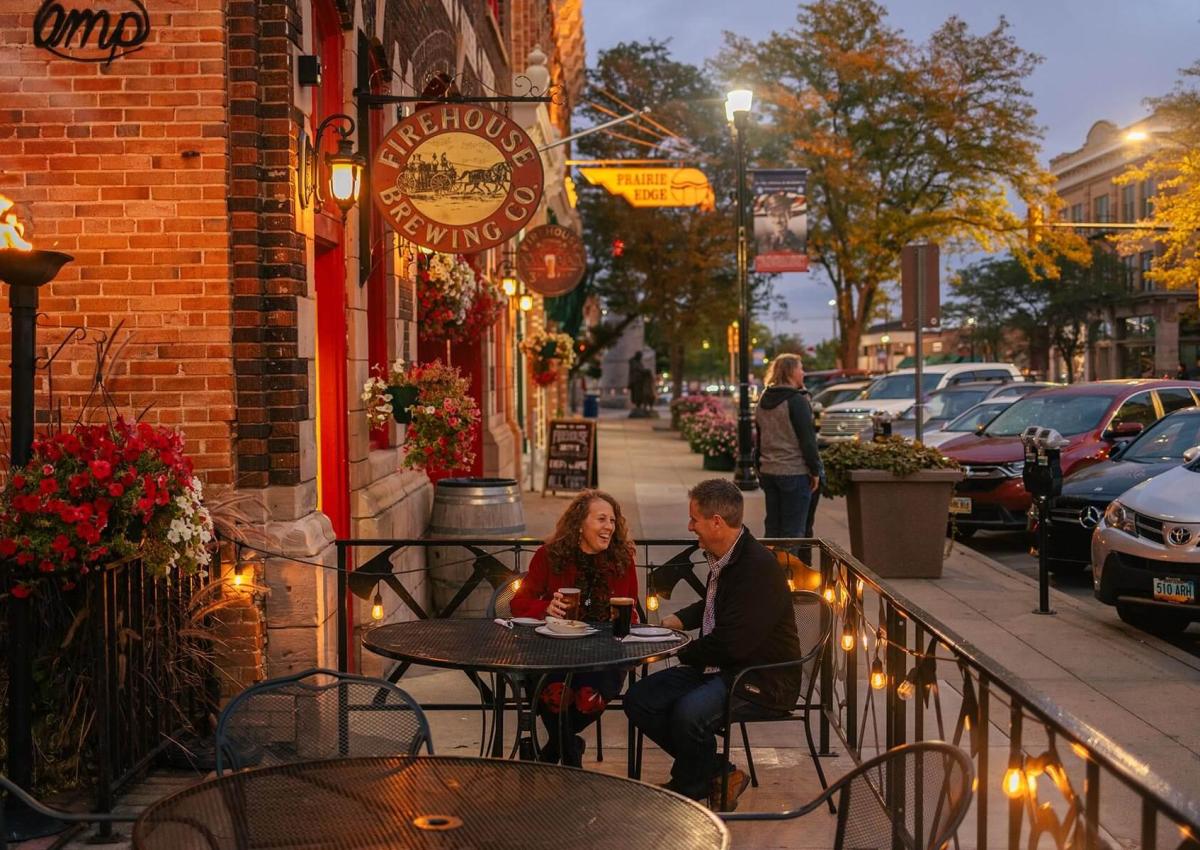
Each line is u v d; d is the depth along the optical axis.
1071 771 4.52
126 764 5.59
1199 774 6.11
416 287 10.92
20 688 5.28
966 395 21.06
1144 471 11.38
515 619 5.66
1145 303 61.16
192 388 6.43
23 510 5.11
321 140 7.29
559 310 27.11
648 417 53.09
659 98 49.75
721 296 48.62
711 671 5.77
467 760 3.83
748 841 5.40
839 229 39.47
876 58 37.69
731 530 5.50
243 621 6.38
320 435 8.22
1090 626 9.52
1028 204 39.41
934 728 6.81
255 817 3.39
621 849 3.17
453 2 13.20
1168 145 44.84
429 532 9.73
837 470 11.66
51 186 6.44
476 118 7.72
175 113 6.40
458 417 8.88
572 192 29.08
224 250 6.41
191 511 5.55
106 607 5.43
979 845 3.78
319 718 4.77
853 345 41.88
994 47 37.84
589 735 7.05
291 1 6.66
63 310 6.45
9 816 5.30
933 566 11.56
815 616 6.16
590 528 5.84
